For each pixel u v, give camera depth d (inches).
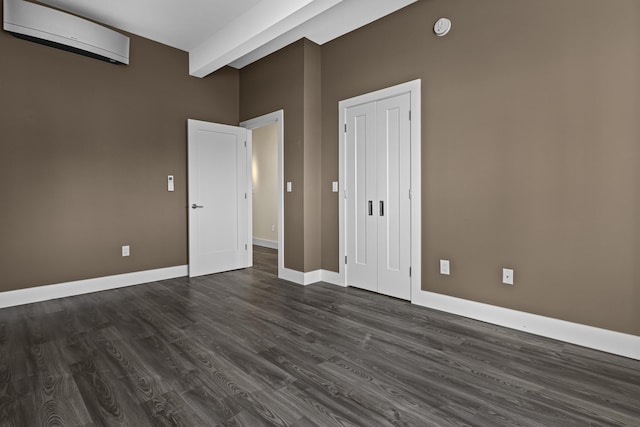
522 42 100.9
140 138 157.9
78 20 131.5
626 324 86.4
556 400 68.6
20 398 69.6
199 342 96.1
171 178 168.6
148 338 98.8
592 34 89.4
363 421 62.4
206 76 181.0
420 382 75.5
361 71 144.6
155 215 163.5
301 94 157.0
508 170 104.6
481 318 111.7
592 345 91.0
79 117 140.3
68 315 117.4
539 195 99.0
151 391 72.1
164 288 151.8
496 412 64.9
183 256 174.1
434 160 121.7
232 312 120.9
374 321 112.2
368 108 143.2
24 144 127.7
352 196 151.1
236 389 72.8
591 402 67.9
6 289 125.0
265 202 279.1
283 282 162.9
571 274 94.1
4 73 123.2
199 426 61.0
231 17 139.4
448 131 117.8
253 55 175.8
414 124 126.1
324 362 84.6
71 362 84.5
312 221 161.0
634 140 84.2
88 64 142.2
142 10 134.1
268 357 87.3
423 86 124.1
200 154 174.9
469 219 113.6
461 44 113.8
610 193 87.7
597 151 89.4
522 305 103.1
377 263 143.0
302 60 156.0
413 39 126.6
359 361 85.1
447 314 118.2
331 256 160.9
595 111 89.4
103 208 147.5
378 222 141.7
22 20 120.5
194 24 145.3
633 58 84.0
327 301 133.3
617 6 85.9
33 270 130.4
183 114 172.6
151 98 161.0
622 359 85.3
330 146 159.3
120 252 152.8
